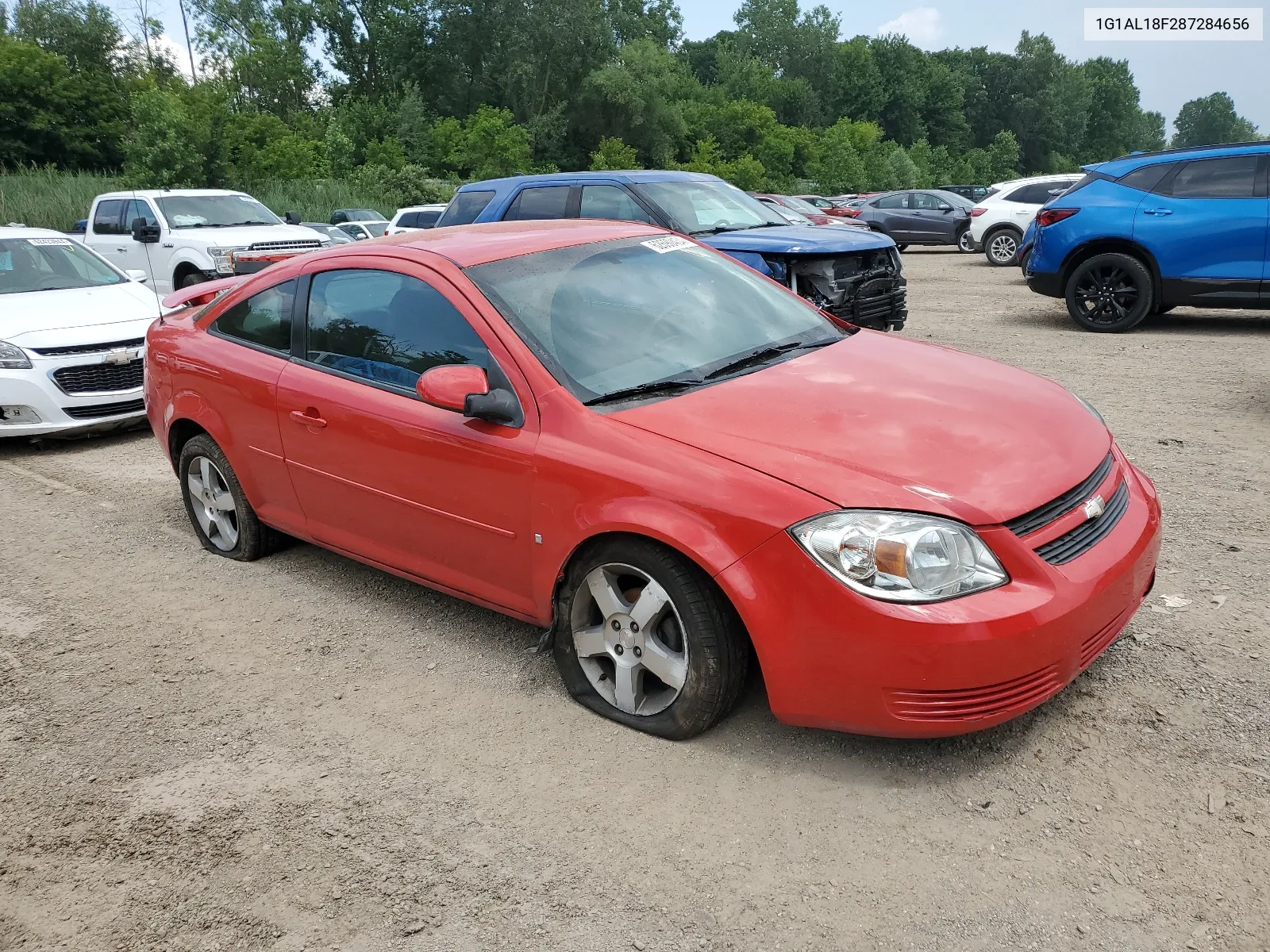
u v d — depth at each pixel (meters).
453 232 4.36
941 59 126.06
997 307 12.72
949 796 2.79
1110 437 3.48
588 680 3.35
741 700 3.33
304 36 71.50
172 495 6.20
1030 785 2.81
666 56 68.06
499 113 57.94
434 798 2.95
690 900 2.47
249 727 3.42
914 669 2.62
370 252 4.09
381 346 3.91
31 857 2.80
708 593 2.92
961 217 23.97
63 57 47.09
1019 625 2.62
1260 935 2.22
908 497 2.71
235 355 4.55
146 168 31.89
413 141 55.19
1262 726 3.00
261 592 4.57
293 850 2.76
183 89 33.56
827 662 2.72
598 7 67.94
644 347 3.59
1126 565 2.94
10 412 7.32
